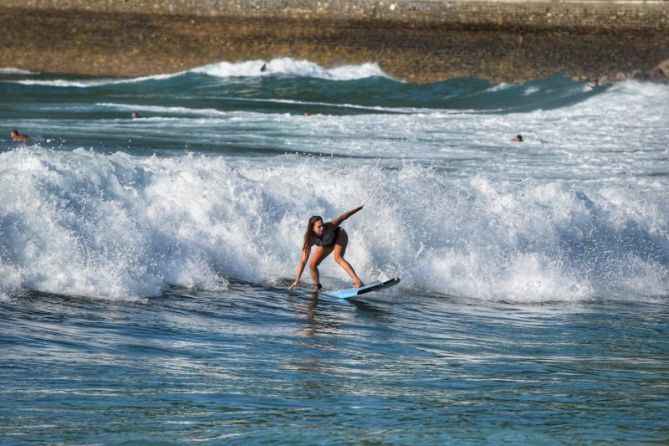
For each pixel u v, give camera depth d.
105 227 46.56
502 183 62.88
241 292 47.66
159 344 36.31
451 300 50.81
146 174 52.16
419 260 54.78
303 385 30.97
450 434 25.19
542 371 35.16
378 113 158.62
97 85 199.75
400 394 30.19
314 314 44.66
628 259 59.62
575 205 60.91
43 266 43.38
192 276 48.00
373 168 60.84
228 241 51.38
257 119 127.19
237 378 31.50
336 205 55.59
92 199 47.50
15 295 41.41
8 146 87.12
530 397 30.44
